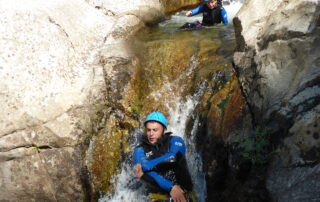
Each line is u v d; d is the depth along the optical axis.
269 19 3.54
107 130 4.25
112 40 5.07
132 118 4.33
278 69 3.10
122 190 4.07
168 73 4.59
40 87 4.12
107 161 4.15
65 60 4.45
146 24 5.94
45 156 3.97
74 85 4.33
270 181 2.70
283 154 2.71
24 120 3.94
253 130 3.11
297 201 2.42
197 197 3.69
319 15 2.88
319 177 2.39
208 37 5.15
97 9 5.47
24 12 4.53
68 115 4.12
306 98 2.74
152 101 4.43
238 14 4.08
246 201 2.87
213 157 3.41
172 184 3.24
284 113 2.85
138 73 4.63
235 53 3.93
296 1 3.20
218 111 3.61
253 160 2.87
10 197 3.91
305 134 2.58
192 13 6.06
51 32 4.55
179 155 3.37
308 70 2.82
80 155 4.06
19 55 4.18
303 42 2.92
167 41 5.06
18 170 3.91
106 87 4.41
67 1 5.13
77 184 4.01
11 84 4.00
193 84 4.26
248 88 3.41
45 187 3.95
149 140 3.42
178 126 4.20
